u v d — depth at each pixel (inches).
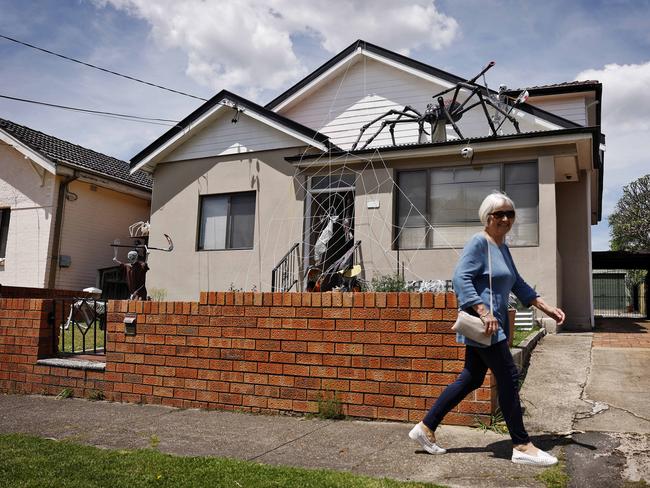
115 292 649.6
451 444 156.3
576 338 333.1
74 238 613.3
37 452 151.8
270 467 136.4
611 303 1024.2
